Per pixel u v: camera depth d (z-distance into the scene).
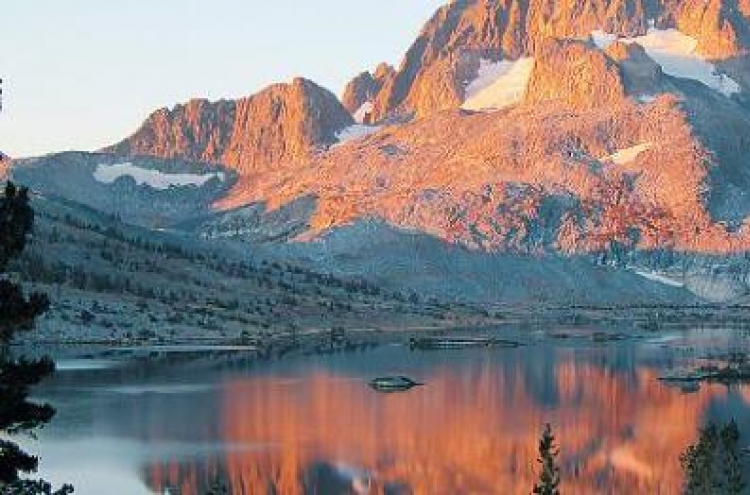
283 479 165.88
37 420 63.38
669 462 178.38
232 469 171.75
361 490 161.00
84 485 157.12
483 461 181.12
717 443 130.75
